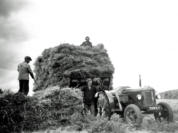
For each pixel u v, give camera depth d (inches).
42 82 475.5
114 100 428.1
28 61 456.4
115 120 402.6
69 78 444.5
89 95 455.2
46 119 373.4
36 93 415.2
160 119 401.1
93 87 461.4
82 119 378.0
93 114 429.1
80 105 399.2
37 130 360.8
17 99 363.3
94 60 468.8
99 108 445.1
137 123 361.7
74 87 450.3
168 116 386.3
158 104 405.7
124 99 418.6
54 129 360.8
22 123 357.4
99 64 469.1
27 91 452.1
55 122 373.7
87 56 468.8
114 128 338.0
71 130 353.7
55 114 381.4
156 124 364.2
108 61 484.7
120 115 421.1
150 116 456.1
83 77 450.0
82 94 423.5
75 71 442.0
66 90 401.4
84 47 479.8
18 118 357.4
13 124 351.3
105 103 434.9
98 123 347.3
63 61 447.5
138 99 398.0
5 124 349.4
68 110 390.3
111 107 425.1
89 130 338.6
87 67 452.1
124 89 431.8
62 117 380.8
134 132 335.0
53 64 450.0
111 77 483.5
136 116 368.5
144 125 363.6
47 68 460.4
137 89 408.5
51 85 451.5
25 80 448.8
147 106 393.1
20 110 360.2
